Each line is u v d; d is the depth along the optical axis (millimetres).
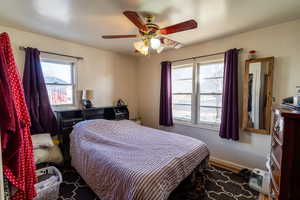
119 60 3836
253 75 2346
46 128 2561
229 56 2518
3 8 1741
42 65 2699
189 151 1832
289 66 2076
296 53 2023
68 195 1915
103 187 1576
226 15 1905
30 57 2418
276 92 2184
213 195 1916
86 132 2361
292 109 971
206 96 3074
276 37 2162
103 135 2365
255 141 2416
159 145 1989
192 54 3113
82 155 2049
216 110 2947
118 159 1612
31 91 2434
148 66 4012
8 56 892
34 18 1990
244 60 2465
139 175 1312
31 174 991
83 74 3170
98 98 3439
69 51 2938
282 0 1581
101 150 1861
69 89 3039
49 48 2680
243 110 2457
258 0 1580
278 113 971
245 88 2424
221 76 2869
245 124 2449
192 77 3186
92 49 3291
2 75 778
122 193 1343
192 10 1784
